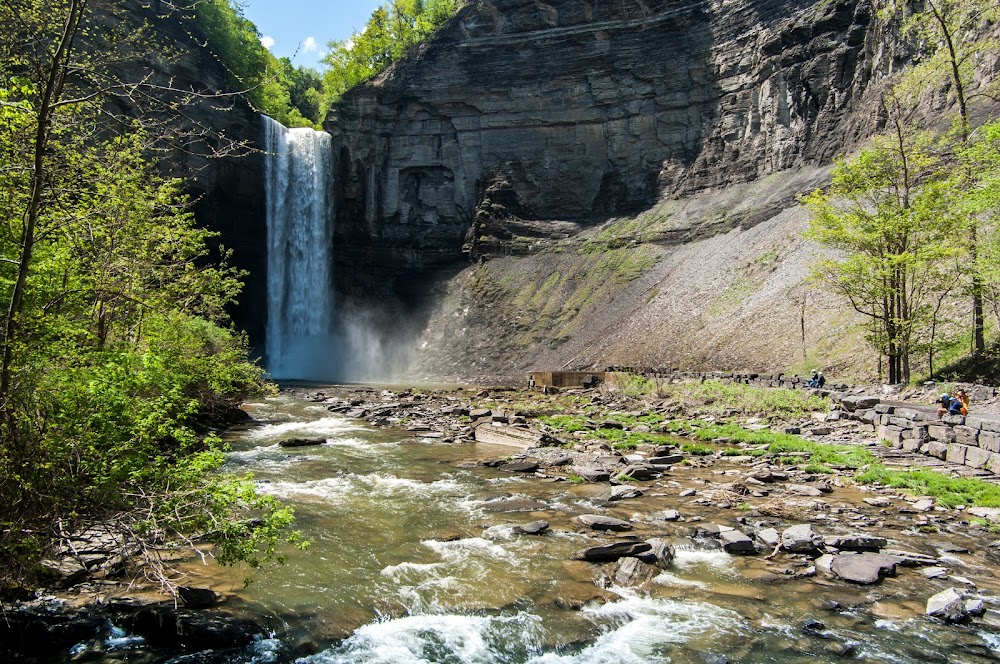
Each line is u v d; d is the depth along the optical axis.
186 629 6.80
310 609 7.68
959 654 6.86
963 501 12.82
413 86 70.25
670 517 11.78
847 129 48.84
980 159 23.78
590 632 7.38
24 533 6.43
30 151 6.89
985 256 23.19
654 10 65.94
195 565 8.68
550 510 12.41
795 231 45.94
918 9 44.59
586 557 9.60
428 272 69.12
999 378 23.11
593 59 66.75
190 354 18.70
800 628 7.47
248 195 59.44
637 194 64.19
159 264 14.42
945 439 17.27
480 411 27.84
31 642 6.61
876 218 25.95
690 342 44.47
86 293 7.85
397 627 7.41
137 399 7.48
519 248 65.06
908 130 29.16
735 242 51.22
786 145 54.28
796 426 23.41
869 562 9.31
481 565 9.31
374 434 22.84
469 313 62.97
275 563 9.08
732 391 29.56
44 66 7.00
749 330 41.12
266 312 61.31
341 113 68.56
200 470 7.14
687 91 63.16
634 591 8.50
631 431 24.03
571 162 67.12
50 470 6.43
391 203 69.62
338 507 12.40
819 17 53.47
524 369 54.66
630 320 52.00
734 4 61.03
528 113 68.38
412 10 84.56
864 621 7.65
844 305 35.97
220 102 54.69
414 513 12.09
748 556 9.87
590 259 61.03
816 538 10.34
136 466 6.85
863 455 17.86
